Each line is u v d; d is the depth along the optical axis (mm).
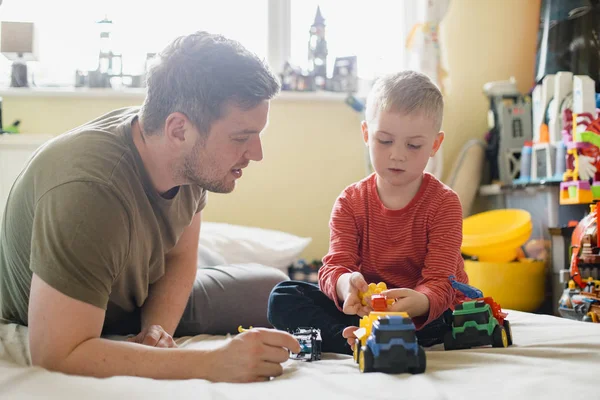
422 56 2850
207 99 997
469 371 882
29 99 2709
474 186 2945
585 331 1213
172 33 2852
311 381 832
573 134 2287
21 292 1211
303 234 2941
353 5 3047
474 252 2500
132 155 1087
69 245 912
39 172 1028
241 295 1561
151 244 1197
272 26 2975
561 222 2408
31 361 910
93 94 2707
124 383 772
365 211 1328
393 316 901
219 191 1115
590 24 2602
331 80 2949
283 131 2932
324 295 1271
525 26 3174
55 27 2762
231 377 855
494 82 2988
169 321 1314
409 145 1233
